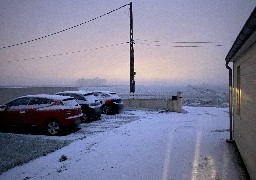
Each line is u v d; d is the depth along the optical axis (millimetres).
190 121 12922
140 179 5180
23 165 6133
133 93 19906
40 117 9695
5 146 7809
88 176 5398
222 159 6367
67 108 9555
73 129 10758
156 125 11727
